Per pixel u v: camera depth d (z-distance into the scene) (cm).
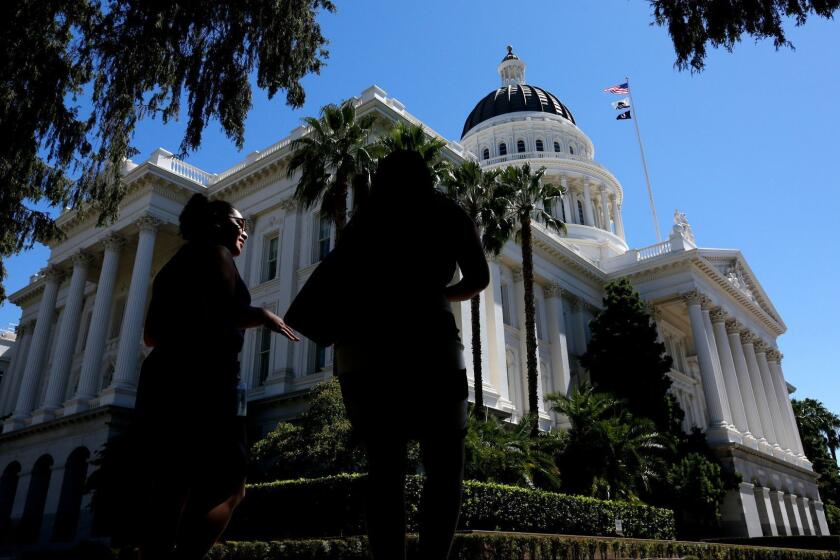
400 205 248
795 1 1103
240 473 273
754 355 5819
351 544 1245
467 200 2977
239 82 1575
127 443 275
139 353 3469
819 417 7762
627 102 6756
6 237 1823
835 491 7400
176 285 285
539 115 8025
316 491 1506
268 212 3803
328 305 238
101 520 388
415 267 235
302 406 3005
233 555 1130
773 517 4575
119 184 1836
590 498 2084
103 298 3725
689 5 1196
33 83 1538
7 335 7231
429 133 3575
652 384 3953
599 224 7281
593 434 2767
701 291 5044
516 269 4456
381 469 220
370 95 3403
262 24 1577
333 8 1730
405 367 217
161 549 253
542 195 3269
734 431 4525
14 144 1576
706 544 1867
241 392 286
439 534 215
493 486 1652
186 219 312
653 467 3125
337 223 2452
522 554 1228
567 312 4959
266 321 296
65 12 1584
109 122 1582
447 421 221
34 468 3541
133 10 1485
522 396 4100
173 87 1582
